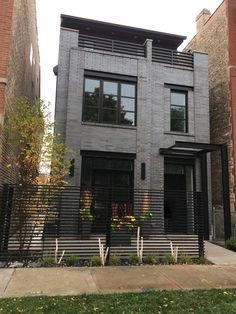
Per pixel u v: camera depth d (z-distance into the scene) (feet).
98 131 46.57
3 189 31.12
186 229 43.42
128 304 18.95
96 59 48.14
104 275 26.22
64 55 47.37
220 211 50.60
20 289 21.97
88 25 53.01
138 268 28.99
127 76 49.24
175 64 52.75
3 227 30.50
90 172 46.01
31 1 55.31
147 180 46.85
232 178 48.29
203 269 29.19
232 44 51.49
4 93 33.73
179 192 41.45
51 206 32.63
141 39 55.93
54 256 30.99
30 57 59.57
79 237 35.65
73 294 21.06
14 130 33.55
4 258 30.09
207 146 44.52
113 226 34.50
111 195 34.01
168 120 50.16
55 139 37.73
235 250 38.96
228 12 52.29
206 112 51.62
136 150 47.47
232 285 24.06
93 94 47.91
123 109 48.65
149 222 38.42
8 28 35.22
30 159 33.17
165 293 21.38
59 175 34.47
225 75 51.90
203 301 19.71
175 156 49.01
